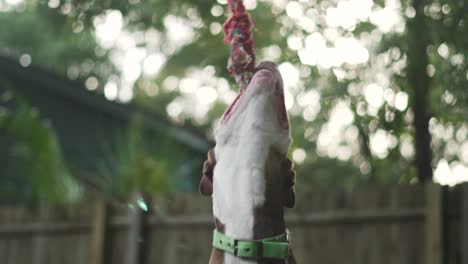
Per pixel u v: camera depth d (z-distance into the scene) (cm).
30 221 909
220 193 210
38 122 962
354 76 732
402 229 681
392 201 689
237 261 205
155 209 759
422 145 722
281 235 207
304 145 1137
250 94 205
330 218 720
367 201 703
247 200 204
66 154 1416
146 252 816
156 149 1366
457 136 792
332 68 737
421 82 682
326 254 720
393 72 693
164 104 2508
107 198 1134
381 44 682
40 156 955
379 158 856
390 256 686
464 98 642
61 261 877
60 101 1432
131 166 984
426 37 628
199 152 1383
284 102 207
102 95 1400
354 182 1579
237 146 207
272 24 859
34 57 2409
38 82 1421
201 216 789
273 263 204
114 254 838
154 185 977
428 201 663
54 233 890
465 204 641
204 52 1120
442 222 652
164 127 1375
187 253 794
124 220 830
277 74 208
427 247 661
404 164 854
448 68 634
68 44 2370
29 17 2320
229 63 218
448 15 614
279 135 205
